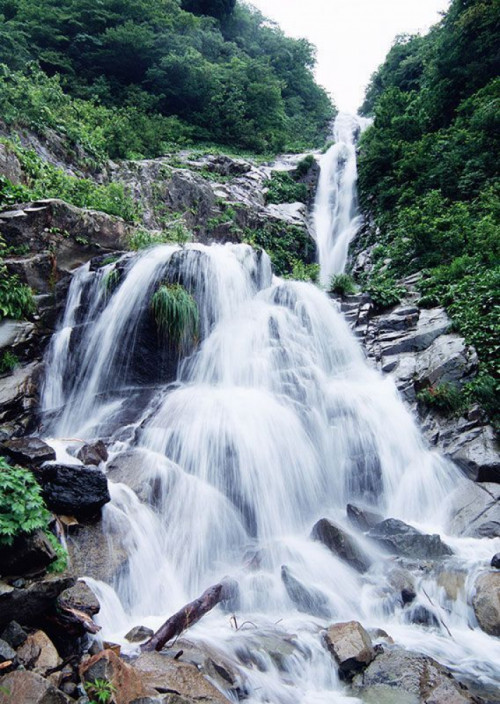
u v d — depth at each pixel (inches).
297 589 194.9
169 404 308.8
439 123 808.3
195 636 165.3
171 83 1122.7
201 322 379.2
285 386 339.0
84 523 196.1
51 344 359.6
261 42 1782.7
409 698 140.9
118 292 371.9
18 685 112.9
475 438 299.6
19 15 1010.7
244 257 445.4
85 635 148.9
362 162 847.1
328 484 294.2
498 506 256.2
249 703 139.6
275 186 904.9
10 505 149.6
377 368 390.9
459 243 506.6
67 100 730.8
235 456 265.3
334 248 788.6
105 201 494.6
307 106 1697.8
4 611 133.3
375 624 188.7
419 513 284.2
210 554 224.5
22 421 296.0
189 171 741.3
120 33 1032.8
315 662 158.1
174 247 418.9
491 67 753.0
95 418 315.3
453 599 197.5
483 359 339.9
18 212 380.5
